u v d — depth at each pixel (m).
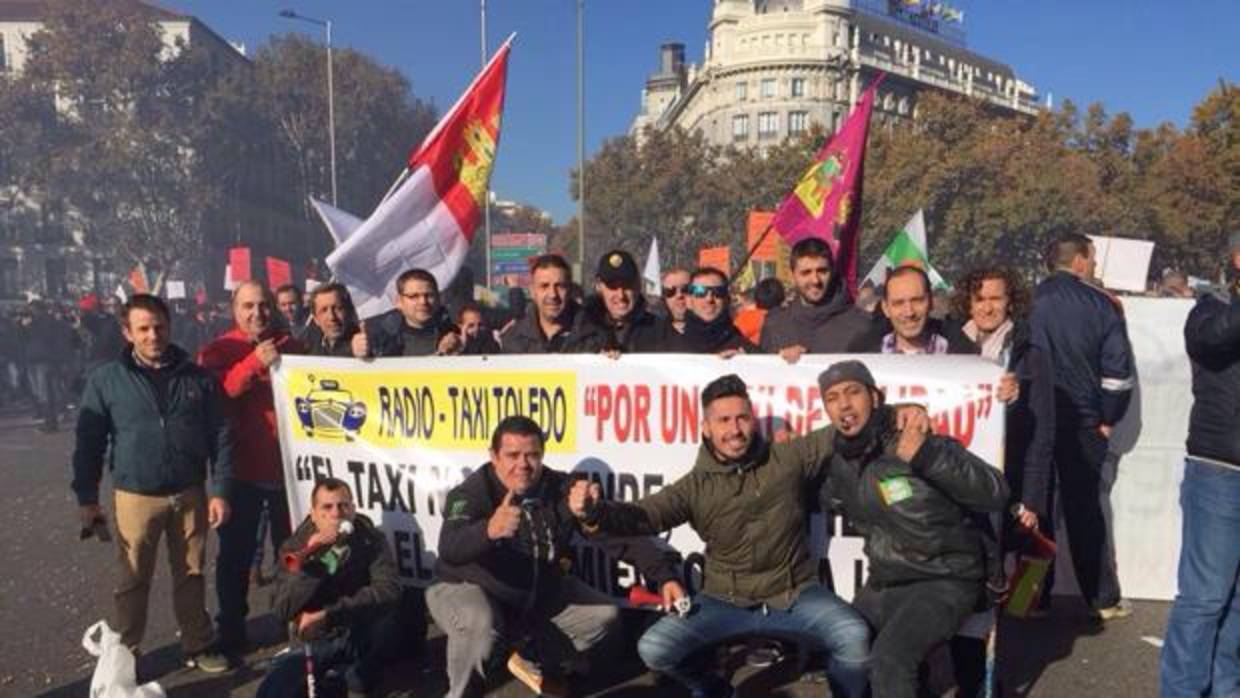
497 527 3.50
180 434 4.05
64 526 7.21
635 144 51.09
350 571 3.75
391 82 61.38
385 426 4.47
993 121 45.53
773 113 79.38
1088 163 41.84
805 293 4.65
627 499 4.18
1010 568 3.77
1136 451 4.98
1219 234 37.84
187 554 4.17
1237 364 3.23
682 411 4.09
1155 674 4.04
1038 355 4.07
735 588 3.60
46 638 4.75
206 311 22.08
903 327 4.12
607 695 3.94
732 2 83.88
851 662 3.39
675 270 5.16
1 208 55.34
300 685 3.67
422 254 5.24
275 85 55.75
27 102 50.22
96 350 11.21
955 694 3.64
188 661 4.31
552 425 4.25
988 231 40.09
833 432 3.57
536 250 28.22
